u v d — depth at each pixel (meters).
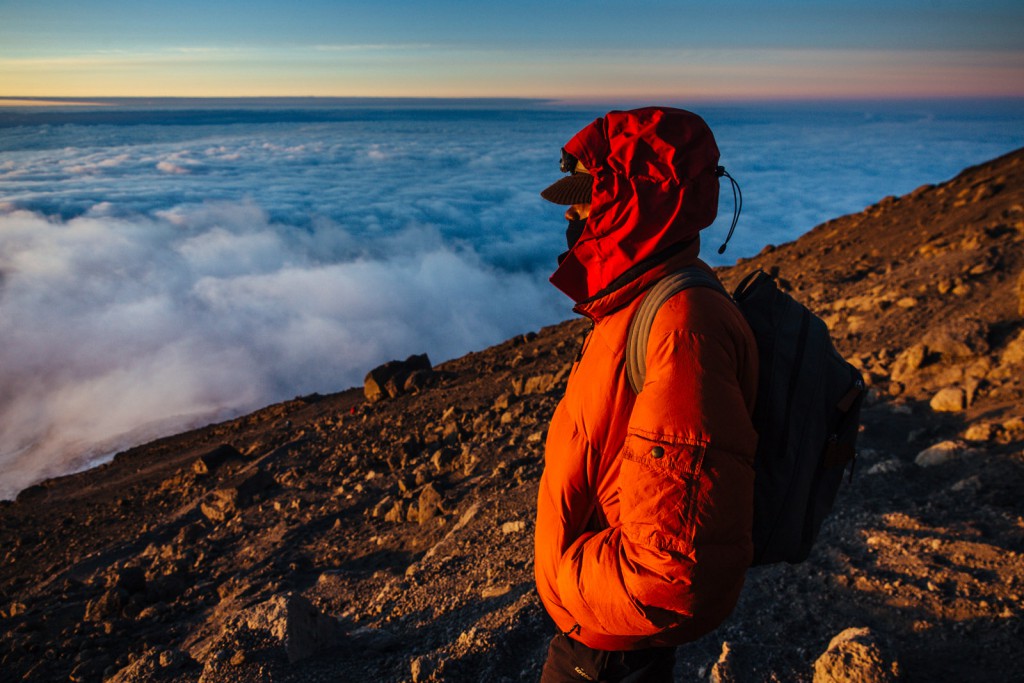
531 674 3.29
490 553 5.02
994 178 16.48
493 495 6.39
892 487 4.64
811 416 1.43
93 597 7.52
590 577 1.38
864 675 2.66
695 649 3.35
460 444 10.07
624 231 1.43
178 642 5.80
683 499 1.24
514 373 14.70
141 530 12.04
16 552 13.30
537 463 7.14
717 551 1.24
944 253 11.38
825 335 1.52
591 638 1.54
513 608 3.77
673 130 1.40
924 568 3.51
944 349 6.91
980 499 4.12
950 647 2.93
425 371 16.98
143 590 7.19
